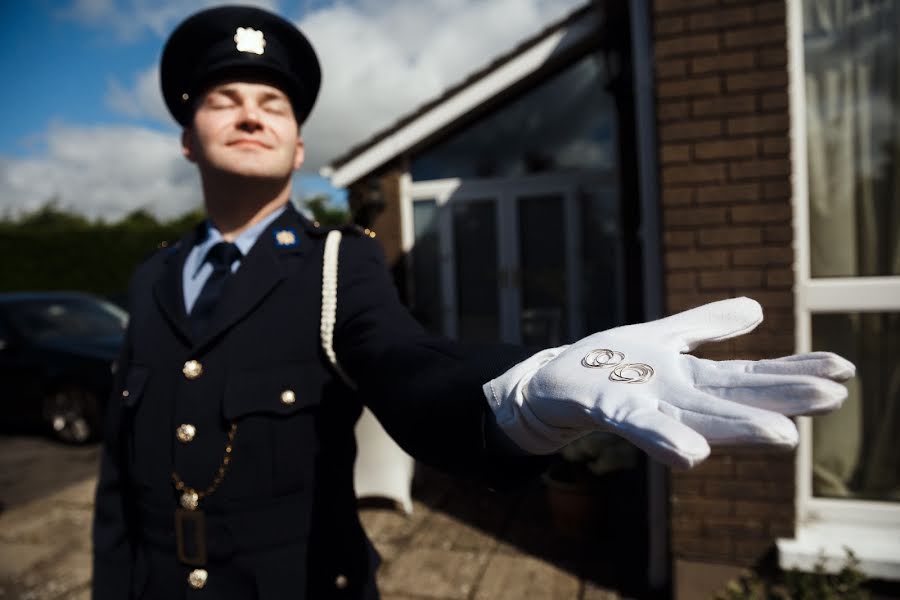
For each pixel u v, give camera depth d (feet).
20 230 45.93
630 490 12.87
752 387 1.70
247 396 3.33
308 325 3.44
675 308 7.76
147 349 3.76
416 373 2.64
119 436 3.91
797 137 7.84
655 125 8.88
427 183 18.34
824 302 7.88
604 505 10.55
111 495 3.90
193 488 3.34
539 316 17.85
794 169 7.84
